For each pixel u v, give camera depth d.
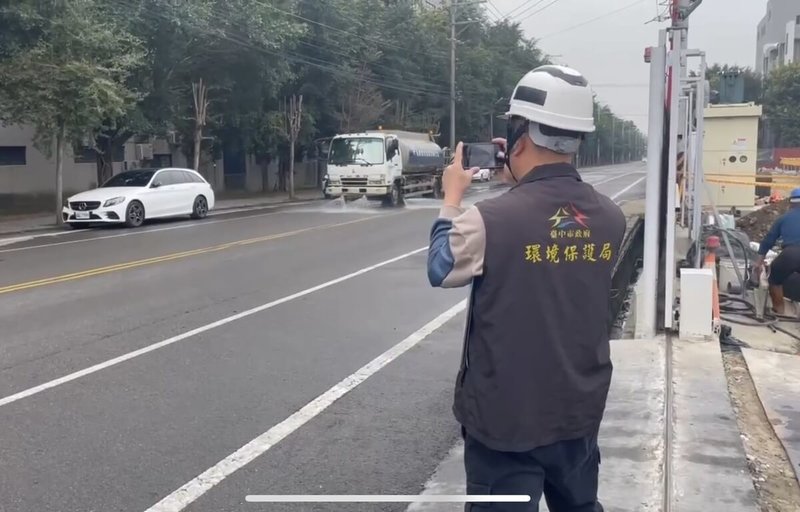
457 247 2.41
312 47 37.03
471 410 2.47
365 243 16.48
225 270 12.67
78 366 7.08
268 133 35.03
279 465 4.96
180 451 5.16
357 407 6.07
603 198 2.57
